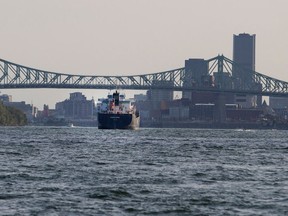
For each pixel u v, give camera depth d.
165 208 191.25
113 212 185.62
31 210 186.00
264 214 185.50
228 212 187.62
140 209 189.50
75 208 189.62
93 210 187.62
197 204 197.38
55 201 198.50
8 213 182.12
